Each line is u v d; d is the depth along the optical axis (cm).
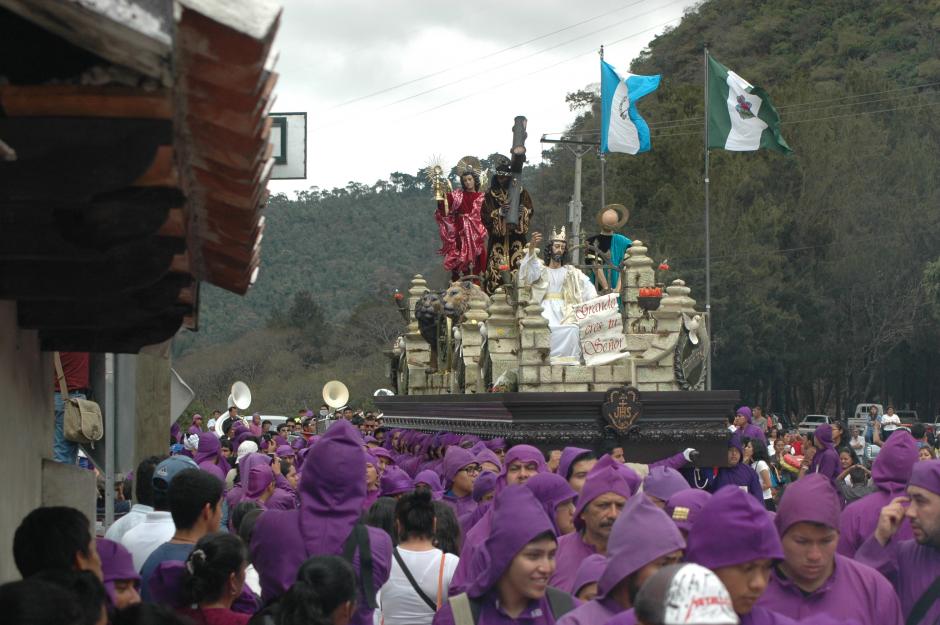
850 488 1770
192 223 624
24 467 771
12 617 448
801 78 8494
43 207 500
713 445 1828
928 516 789
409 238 19475
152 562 756
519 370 1922
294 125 1152
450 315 2412
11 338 709
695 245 7338
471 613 661
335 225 19750
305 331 10938
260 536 763
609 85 3928
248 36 395
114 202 498
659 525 602
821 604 683
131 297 696
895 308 7612
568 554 838
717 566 566
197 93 441
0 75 434
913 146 7906
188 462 898
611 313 1981
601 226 2392
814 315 7569
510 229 2653
